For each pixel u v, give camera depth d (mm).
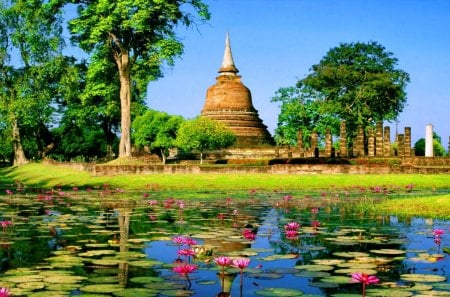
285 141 68500
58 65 50375
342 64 64750
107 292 6160
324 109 62625
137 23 35656
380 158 46562
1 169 51656
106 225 12648
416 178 31938
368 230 11859
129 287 6457
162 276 7113
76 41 40031
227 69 78188
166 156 70188
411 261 8125
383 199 21234
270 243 9914
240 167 34594
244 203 19625
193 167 34812
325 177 32188
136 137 60875
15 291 6176
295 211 16438
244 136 72688
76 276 7035
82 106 54656
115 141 82125
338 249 9258
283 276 7105
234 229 11875
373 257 8406
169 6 36250
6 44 50812
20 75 51844
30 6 44500
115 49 39594
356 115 62656
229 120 73688
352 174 34219
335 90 63375
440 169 34906
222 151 69812
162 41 37312
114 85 42812
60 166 44719
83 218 14172
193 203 19609
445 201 17188
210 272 7402
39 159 57406
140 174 34250
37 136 58562
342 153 51844
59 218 14141
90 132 79625
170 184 30141
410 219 14211
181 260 8227
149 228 12062
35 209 16859
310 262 8031
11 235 10875
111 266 7754
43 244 9742
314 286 6539
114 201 20391
